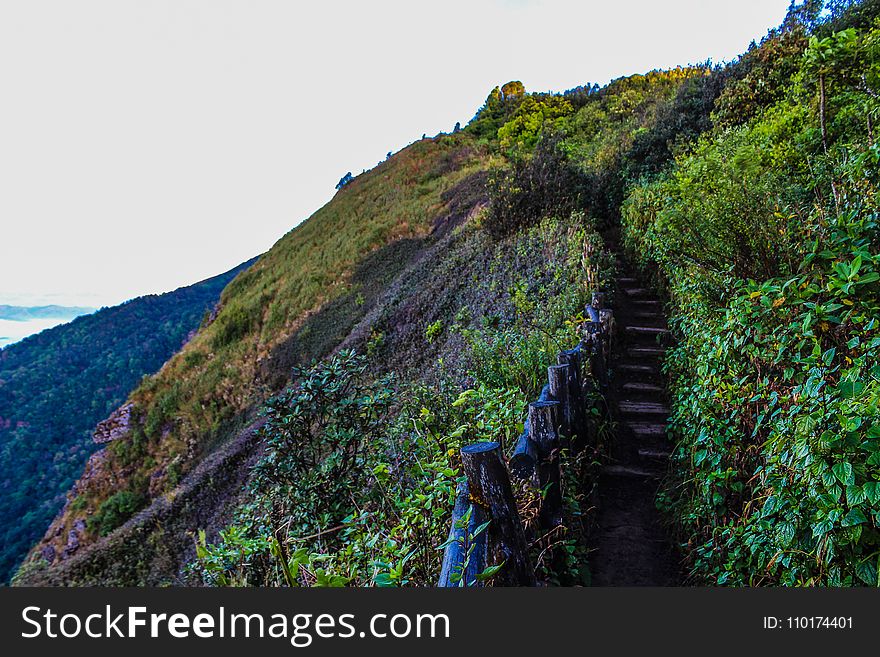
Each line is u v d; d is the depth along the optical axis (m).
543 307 8.27
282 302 32.72
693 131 14.31
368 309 25.56
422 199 34.78
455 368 8.06
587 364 4.96
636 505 4.16
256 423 20.12
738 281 3.58
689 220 4.97
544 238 12.19
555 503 2.94
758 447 2.92
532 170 14.88
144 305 138.75
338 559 2.58
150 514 16.05
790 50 11.84
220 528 12.87
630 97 27.95
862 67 5.05
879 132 4.25
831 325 2.71
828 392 2.13
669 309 7.34
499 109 45.22
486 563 1.87
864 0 11.73
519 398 4.54
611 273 8.79
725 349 3.43
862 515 1.72
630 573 3.29
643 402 5.78
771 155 6.54
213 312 43.09
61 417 92.12
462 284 15.62
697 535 3.24
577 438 4.14
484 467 2.03
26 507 63.22
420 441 3.99
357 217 38.12
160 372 35.72
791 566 2.17
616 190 13.96
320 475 4.86
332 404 5.23
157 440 30.69
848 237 2.82
